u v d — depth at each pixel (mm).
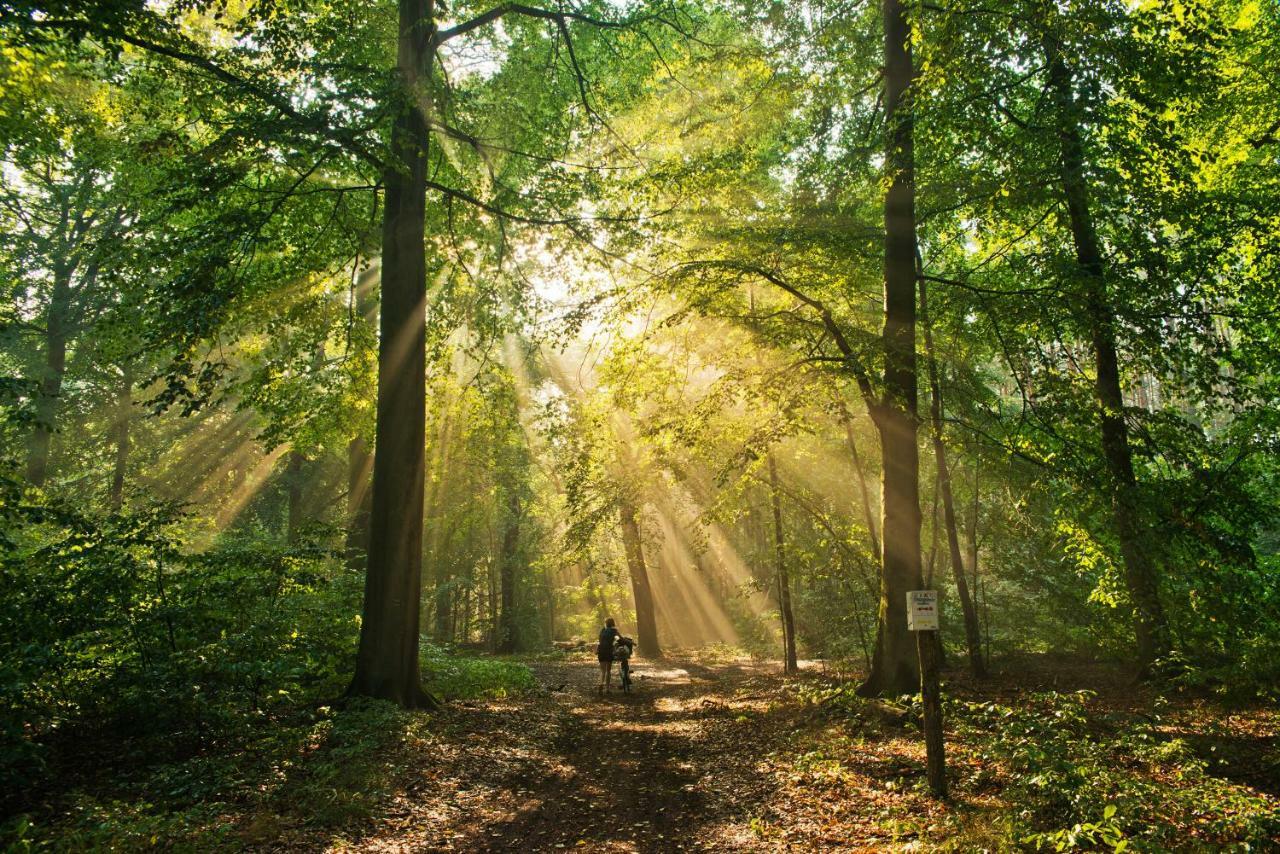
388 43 13750
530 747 9953
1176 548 10648
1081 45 9031
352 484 20234
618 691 16844
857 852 5391
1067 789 5621
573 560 18625
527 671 18688
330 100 10477
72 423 26844
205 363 10828
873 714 9656
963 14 9336
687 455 14086
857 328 12008
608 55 15672
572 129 15852
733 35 15008
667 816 6820
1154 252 10281
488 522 28344
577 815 6938
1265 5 12211
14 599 7805
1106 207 10688
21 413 8047
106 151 13594
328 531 11844
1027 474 12453
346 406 15578
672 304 12656
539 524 32656
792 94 13797
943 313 12312
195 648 8688
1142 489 10734
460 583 32219
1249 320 11742
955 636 16547
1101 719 8062
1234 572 10484
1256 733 7602
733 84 14758
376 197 14633
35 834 5227
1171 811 5375
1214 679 9750
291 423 15164
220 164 10750
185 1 9805
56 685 8164
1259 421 11523
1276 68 12211
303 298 14828
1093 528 12039
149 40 10031
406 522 11891
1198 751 6910
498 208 15477
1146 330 9812
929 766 6418
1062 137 10031
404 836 6078
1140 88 9586
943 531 18391
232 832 5730
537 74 15516
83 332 23984
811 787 7219
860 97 14359
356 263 15375
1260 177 13078
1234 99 12273
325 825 6062
